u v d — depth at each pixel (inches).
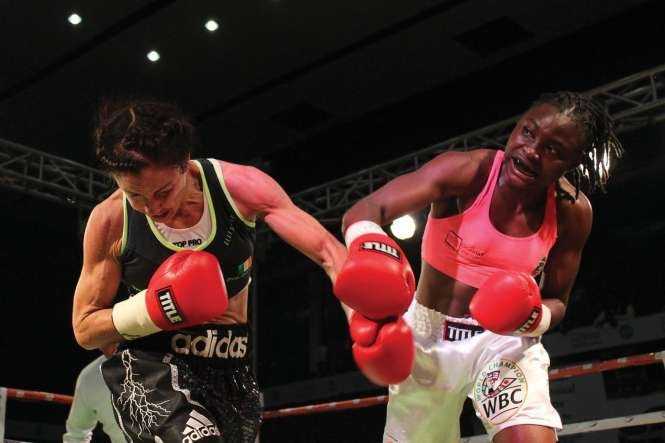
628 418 143.6
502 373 93.2
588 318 389.4
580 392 361.4
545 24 346.9
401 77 382.0
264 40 354.6
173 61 366.0
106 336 78.8
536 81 378.6
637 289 387.2
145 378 80.7
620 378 352.8
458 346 96.9
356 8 335.3
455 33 351.3
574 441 352.8
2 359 452.1
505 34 353.1
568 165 87.7
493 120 392.2
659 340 349.7
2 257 467.5
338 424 427.5
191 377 81.1
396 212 87.2
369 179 349.4
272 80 382.0
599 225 408.5
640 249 393.4
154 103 73.8
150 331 76.2
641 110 293.6
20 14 330.0
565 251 98.7
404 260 72.6
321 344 468.8
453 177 91.0
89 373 131.3
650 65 353.4
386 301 68.1
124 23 339.9
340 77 380.8
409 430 101.6
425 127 410.3
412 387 99.3
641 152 381.4
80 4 326.3
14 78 370.9
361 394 422.9
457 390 98.4
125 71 370.6
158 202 73.3
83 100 386.6
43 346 471.8
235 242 80.6
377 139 423.2
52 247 489.4
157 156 69.6
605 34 354.6
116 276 82.0
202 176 79.2
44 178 355.9
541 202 93.9
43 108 390.0
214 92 389.7
